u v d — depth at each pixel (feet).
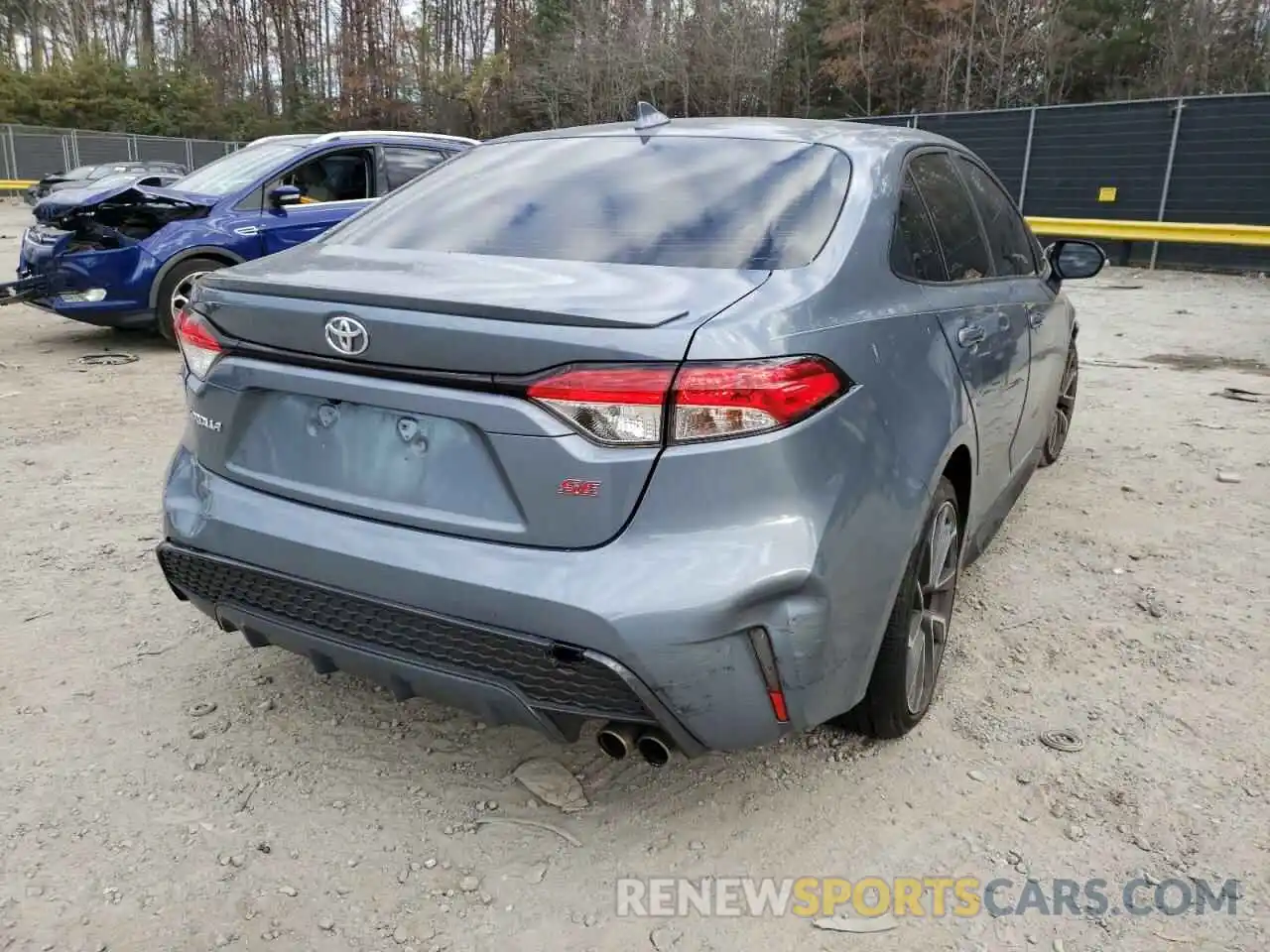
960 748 9.39
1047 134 58.75
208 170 29.66
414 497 7.39
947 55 131.85
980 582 13.04
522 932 7.21
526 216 9.18
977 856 7.98
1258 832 8.23
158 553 8.85
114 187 32.76
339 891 7.56
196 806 8.46
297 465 7.97
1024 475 13.65
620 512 6.73
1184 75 121.90
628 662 6.70
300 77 189.26
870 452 7.52
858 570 7.40
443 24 195.42
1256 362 27.99
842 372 7.35
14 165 125.59
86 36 197.06
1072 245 14.28
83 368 25.39
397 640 7.58
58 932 7.07
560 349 6.63
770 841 8.16
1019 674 10.73
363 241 9.47
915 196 9.85
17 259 47.83
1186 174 54.03
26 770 8.85
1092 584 13.00
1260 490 16.66
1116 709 10.05
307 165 28.19
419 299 6.95
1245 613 12.19
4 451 18.02
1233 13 120.26
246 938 7.09
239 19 194.29
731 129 10.20
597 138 10.53
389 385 7.26
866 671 7.85
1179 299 41.93
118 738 9.39
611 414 6.62
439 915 7.35
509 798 8.67
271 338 7.79
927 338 8.73
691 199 8.97
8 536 14.06
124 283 26.00
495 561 6.97
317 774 8.93
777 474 6.80
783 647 6.94
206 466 8.61
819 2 145.48
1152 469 17.81
